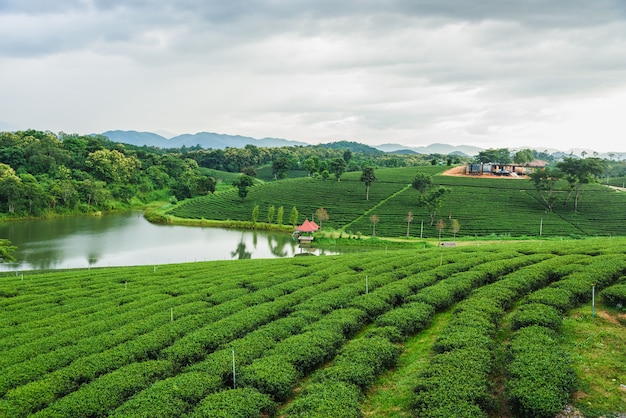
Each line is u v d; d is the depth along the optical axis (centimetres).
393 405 1781
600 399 1631
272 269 4284
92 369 2047
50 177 14400
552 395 1552
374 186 14250
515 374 1731
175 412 1634
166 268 4734
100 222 11744
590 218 9994
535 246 4872
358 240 8731
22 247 8194
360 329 2627
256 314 2694
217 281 3753
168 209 13462
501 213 10612
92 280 4116
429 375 1819
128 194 15350
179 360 2162
